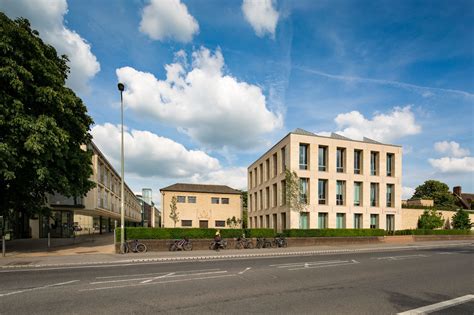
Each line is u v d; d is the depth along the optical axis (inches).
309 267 539.2
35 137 608.1
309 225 1343.5
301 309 267.7
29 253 729.0
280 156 1493.6
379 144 1502.2
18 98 645.3
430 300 302.5
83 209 1450.5
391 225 1501.0
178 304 283.4
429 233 1430.9
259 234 999.6
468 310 268.2
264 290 344.2
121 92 756.6
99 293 327.9
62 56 834.2
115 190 2065.7
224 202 2187.5
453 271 496.4
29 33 713.0
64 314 253.8
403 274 463.8
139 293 327.9
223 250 855.1
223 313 255.9
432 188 2450.8
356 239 1166.3
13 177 598.9
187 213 2105.1
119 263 589.6
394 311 263.4
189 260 655.1
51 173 714.2
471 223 1809.8
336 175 1413.6
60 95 704.4
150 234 832.3
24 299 302.5
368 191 1453.0
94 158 1448.1
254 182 1979.6
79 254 713.6
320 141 1407.5
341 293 330.6
